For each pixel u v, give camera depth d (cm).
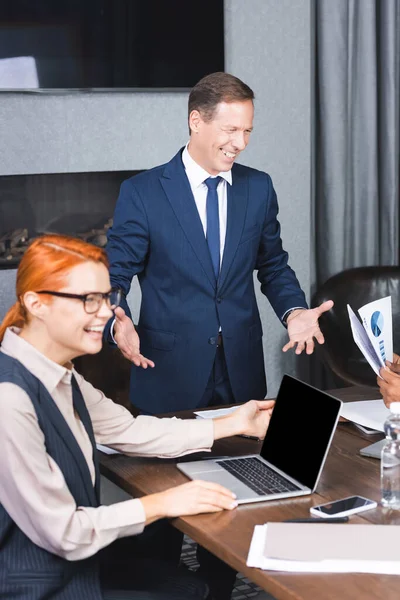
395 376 242
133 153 446
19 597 182
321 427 208
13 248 435
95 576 190
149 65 442
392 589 159
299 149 475
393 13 497
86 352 192
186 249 288
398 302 451
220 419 236
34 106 425
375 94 501
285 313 299
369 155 507
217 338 293
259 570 168
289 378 228
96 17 431
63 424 188
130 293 455
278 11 460
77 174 444
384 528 181
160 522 275
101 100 436
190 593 209
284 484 210
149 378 297
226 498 198
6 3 417
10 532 185
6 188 433
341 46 485
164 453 229
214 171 287
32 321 190
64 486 183
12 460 179
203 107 272
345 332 449
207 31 449
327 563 167
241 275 296
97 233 450
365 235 516
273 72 464
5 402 180
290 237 482
